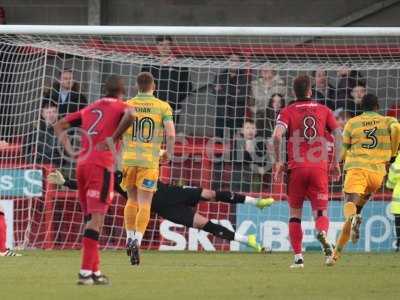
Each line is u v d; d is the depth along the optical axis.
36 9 65.19
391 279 35.91
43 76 52.25
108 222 51.59
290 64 53.69
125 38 59.34
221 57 56.22
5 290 31.34
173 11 65.12
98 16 64.56
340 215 51.69
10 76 55.56
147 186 42.09
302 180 40.22
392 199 50.62
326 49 56.44
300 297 29.98
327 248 41.66
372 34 49.03
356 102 53.72
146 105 42.41
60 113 53.41
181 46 56.59
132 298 29.28
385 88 56.31
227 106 53.59
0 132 53.59
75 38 57.75
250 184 52.88
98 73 55.50
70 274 37.00
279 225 51.62
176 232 51.47
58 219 51.53
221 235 49.16
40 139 52.16
